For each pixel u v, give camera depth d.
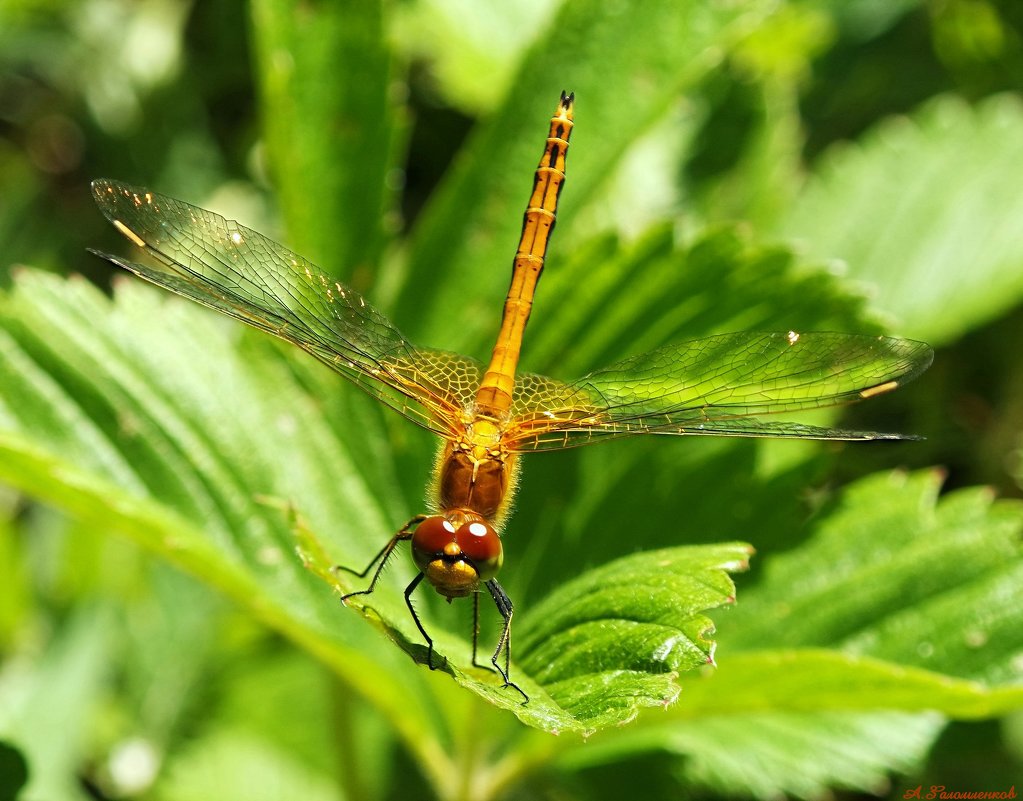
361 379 0.18
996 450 0.21
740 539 0.18
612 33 0.19
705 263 0.18
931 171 0.21
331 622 0.18
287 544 0.18
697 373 0.18
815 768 0.18
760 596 0.18
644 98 0.19
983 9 0.22
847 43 0.23
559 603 0.16
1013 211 0.20
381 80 0.19
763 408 0.18
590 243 0.18
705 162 0.21
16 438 0.17
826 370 0.18
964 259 0.20
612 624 0.16
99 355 0.18
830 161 0.21
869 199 0.21
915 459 0.21
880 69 0.23
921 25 0.23
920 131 0.21
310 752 0.21
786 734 0.18
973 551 0.18
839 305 0.18
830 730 0.18
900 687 0.17
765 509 0.18
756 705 0.17
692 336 0.19
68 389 0.18
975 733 0.19
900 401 0.22
